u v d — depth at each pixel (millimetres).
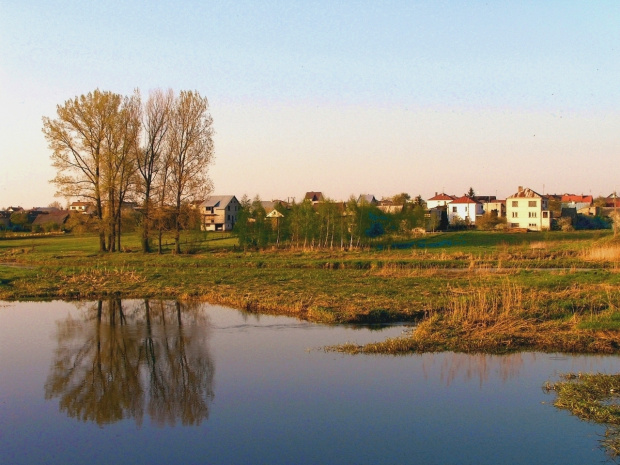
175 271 43156
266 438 13188
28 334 23656
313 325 24547
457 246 69500
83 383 17328
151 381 17406
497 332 20969
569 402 14625
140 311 28688
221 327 24453
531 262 47312
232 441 13062
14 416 14727
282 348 20656
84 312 28562
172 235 59469
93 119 55875
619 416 13664
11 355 20469
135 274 40938
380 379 16938
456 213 133500
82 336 23234
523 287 30328
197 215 59219
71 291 33844
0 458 12367
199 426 13898
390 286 33156
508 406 14773
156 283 36875
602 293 27234
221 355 19953
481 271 41438
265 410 14828
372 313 25125
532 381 16578
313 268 45031
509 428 13477
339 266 46031
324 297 29297
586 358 18625
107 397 16078
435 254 55844
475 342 20172
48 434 13578
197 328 24312
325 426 13773
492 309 23594
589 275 36281
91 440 13234
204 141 57406
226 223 122688
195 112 56781
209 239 80625
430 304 26438
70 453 12586
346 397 15586
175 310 28734
